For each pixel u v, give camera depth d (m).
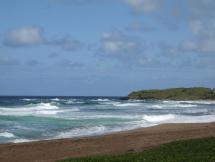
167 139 25.80
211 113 58.91
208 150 18.52
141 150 20.52
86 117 45.69
